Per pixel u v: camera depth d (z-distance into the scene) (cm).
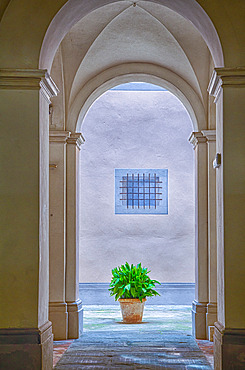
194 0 547
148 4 736
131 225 1208
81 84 826
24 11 538
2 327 521
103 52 806
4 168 533
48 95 577
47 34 542
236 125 541
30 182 532
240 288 529
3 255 527
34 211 530
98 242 1202
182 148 1219
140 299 935
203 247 809
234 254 532
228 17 544
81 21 752
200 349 695
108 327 891
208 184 809
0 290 525
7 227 529
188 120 1222
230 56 543
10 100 536
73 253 807
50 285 788
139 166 1214
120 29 775
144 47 812
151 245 1205
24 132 535
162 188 1214
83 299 1192
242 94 541
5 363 514
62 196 802
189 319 985
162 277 1201
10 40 536
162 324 924
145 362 615
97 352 674
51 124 810
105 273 1199
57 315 775
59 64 792
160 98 1223
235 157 539
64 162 805
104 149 1214
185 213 1211
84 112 844
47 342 539
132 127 1219
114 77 839
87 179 1212
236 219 534
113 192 1212
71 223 810
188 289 1196
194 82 818
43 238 553
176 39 780
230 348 516
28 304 524
